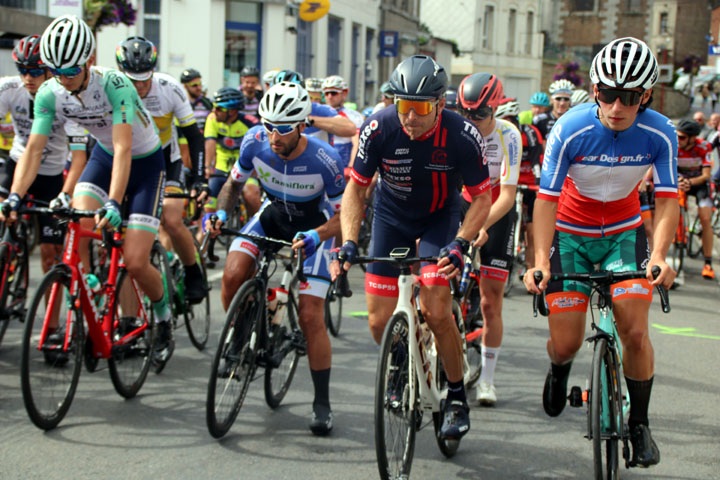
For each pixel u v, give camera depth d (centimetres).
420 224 656
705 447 683
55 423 664
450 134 597
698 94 7869
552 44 10894
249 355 672
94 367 729
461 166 611
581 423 737
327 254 701
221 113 1380
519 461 641
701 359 985
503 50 8119
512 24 8269
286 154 684
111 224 673
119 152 718
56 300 658
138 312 769
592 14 11000
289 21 3566
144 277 752
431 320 618
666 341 1072
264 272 684
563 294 604
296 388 809
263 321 695
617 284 588
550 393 650
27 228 855
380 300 645
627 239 614
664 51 10625
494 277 771
